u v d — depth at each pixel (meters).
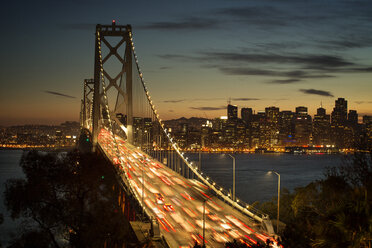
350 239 22.66
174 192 80.62
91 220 59.03
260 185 192.25
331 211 24.36
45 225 65.44
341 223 22.88
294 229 28.58
